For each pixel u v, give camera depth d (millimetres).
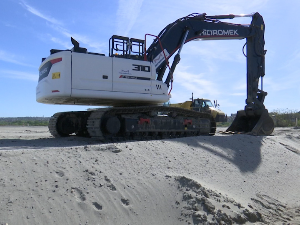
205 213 5098
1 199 4262
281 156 9969
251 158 8961
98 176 5363
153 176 5859
